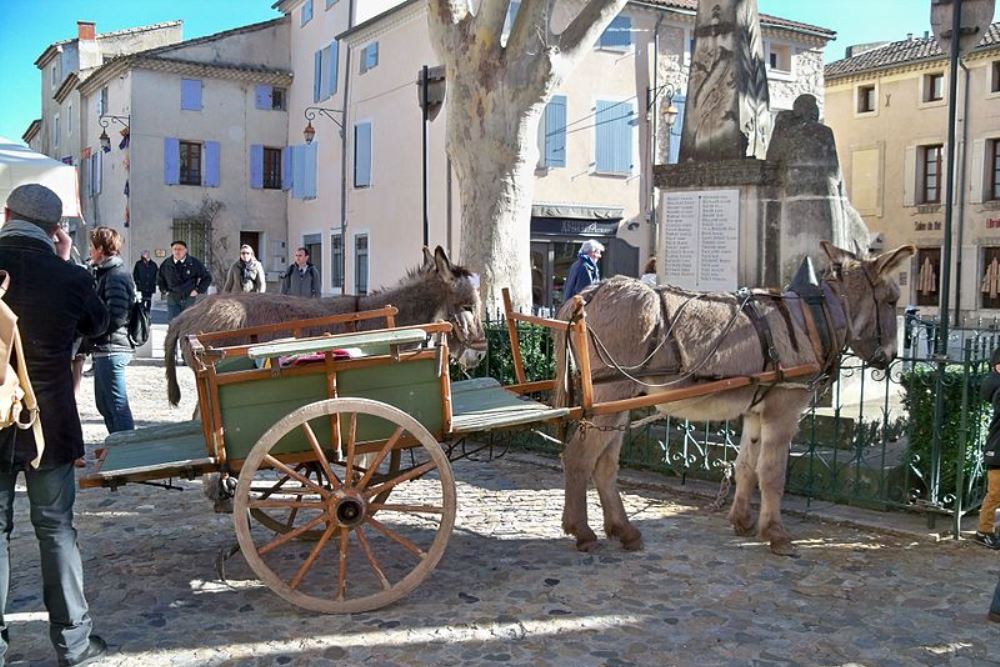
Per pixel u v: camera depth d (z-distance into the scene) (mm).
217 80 36312
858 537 6742
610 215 28094
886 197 37969
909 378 7230
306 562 5094
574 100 27453
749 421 6762
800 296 6586
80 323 4547
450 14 12547
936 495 6934
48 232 4508
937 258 36188
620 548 6406
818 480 7633
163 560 6078
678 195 10984
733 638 4902
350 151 32250
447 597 5430
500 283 12453
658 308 6219
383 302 7398
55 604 4383
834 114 39875
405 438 5281
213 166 36375
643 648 4766
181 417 11680
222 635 4855
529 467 9055
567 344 6121
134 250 35031
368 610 5152
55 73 47562
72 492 4441
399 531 6762
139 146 35000
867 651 4762
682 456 8406
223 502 6930
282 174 37812
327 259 34531
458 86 12492
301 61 36594
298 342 4895
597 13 12609
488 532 6781
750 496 6777
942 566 6090
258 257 38031
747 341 6246
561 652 4707
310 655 4633
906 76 37125
